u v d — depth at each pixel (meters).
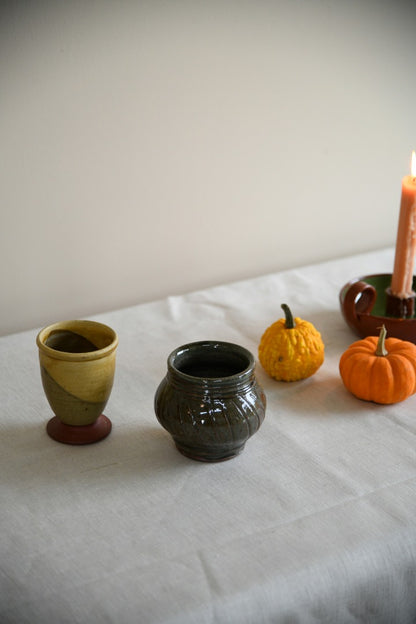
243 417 0.70
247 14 1.27
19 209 1.22
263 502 0.67
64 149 1.21
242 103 1.34
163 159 1.30
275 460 0.74
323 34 1.36
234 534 0.63
